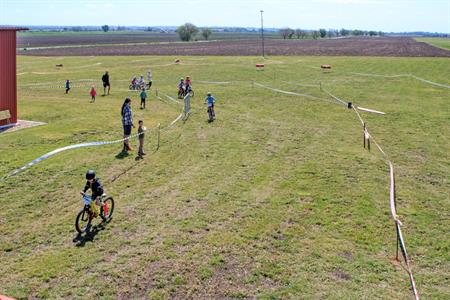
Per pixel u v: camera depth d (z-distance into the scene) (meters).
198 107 26.72
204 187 13.17
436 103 27.53
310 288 8.09
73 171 14.39
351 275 8.53
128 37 176.75
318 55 68.94
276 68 49.62
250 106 26.88
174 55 70.19
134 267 8.77
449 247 9.62
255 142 18.38
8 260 8.98
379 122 22.20
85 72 47.75
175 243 9.75
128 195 12.52
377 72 44.84
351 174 14.38
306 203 11.98
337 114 24.30
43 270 8.60
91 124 21.50
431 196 12.57
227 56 67.81
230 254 9.30
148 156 16.30
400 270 8.73
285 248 9.55
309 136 19.44
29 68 51.50
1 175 13.77
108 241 9.84
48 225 10.55
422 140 18.77
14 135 18.92
